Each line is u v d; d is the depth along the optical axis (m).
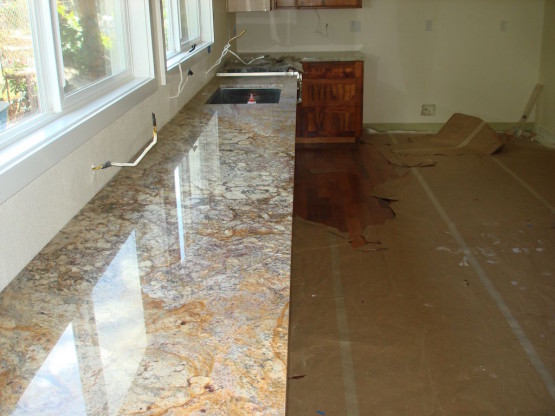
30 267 1.45
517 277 3.29
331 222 4.10
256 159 2.31
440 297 3.10
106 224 1.70
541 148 5.70
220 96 3.94
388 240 3.79
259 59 5.44
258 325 1.18
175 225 1.69
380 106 6.36
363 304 3.06
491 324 2.85
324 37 6.16
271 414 0.93
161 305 1.26
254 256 1.49
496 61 6.18
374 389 2.41
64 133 1.65
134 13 2.57
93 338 1.15
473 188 4.66
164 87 2.88
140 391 0.99
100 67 2.28
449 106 6.35
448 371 2.52
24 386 1.01
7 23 1.55
